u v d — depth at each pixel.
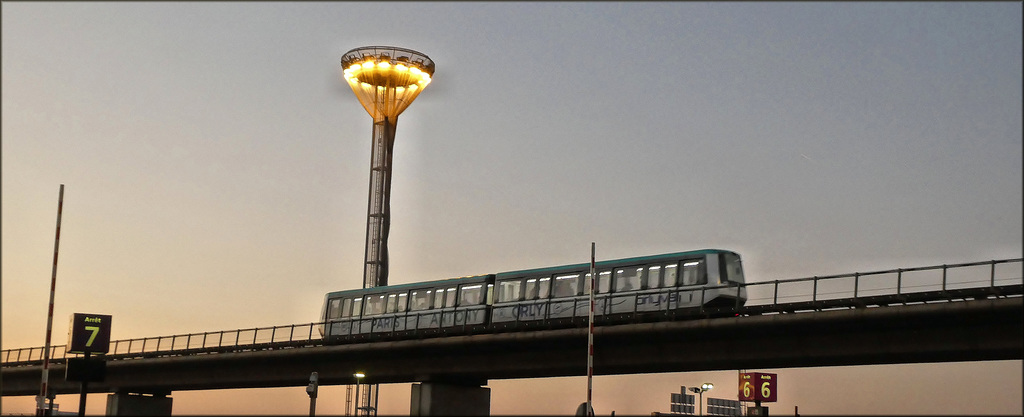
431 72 110.88
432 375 66.00
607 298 61.31
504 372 62.75
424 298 72.56
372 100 109.94
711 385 93.19
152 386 84.31
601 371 58.84
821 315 47.78
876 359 48.00
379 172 108.56
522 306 66.00
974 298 43.84
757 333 50.41
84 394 39.22
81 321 75.31
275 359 73.69
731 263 58.16
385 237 107.06
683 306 57.66
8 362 93.19
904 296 45.72
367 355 68.38
